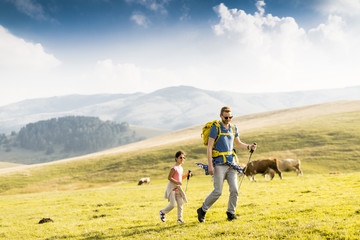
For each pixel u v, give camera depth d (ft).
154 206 50.21
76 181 319.47
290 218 26.94
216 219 29.86
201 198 52.80
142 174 307.37
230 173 26.16
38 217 51.24
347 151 267.18
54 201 78.38
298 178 81.46
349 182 56.70
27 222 45.96
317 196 41.78
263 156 287.69
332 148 280.92
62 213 52.60
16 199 95.09
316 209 29.81
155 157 362.74
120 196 73.87
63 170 368.89
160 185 114.21
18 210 65.87
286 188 57.52
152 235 25.82
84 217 45.88
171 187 30.45
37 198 92.27
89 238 28.89
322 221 24.61
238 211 34.71
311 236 21.03
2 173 377.71
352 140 293.84
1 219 53.21
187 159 334.03
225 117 25.57
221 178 25.70
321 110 501.15
